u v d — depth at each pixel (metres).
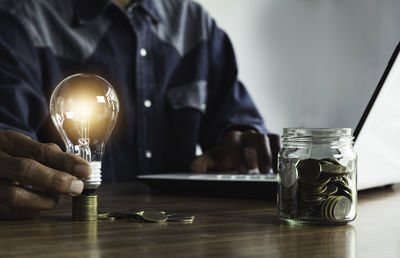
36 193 0.63
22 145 0.64
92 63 1.58
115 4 1.61
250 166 1.17
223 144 1.24
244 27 3.40
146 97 1.67
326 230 0.55
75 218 0.62
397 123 0.88
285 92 3.68
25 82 1.31
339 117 3.82
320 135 0.57
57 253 0.42
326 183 0.57
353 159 0.58
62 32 1.56
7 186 0.61
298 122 3.77
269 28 3.55
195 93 1.73
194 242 0.47
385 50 3.64
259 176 0.97
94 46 1.59
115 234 0.52
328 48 3.84
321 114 3.82
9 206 0.61
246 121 1.56
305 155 0.58
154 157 1.68
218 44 1.81
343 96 3.81
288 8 3.67
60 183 0.59
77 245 0.46
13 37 1.40
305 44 3.80
